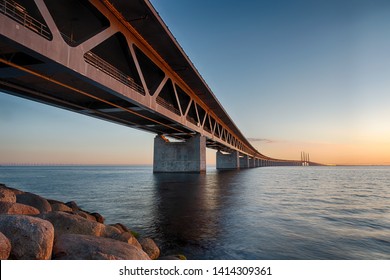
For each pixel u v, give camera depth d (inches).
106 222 574.9
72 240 218.1
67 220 278.7
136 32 1073.5
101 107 1285.7
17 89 1035.9
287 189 1359.5
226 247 390.3
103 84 867.4
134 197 1025.5
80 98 1202.0
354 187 1599.4
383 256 355.6
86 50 781.3
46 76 816.9
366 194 1192.8
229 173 3112.7
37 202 394.3
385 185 1798.7
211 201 879.7
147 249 315.9
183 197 987.9
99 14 882.1
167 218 609.0
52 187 1568.7
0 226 194.5
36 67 701.3
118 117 1628.9
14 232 191.6
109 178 2659.9
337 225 544.4
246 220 578.9
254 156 7313.0
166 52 1298.0
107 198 1013.2
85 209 756.6
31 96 1111.0
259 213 663.8
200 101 2139.5
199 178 1961.1
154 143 2374.5
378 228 522.9
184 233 472.4
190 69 1519.4
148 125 1898.4
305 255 357.1
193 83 1760.6
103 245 219.1
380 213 701.9
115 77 991.0
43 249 190.1
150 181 1818.4
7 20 530.0
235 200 901.8
